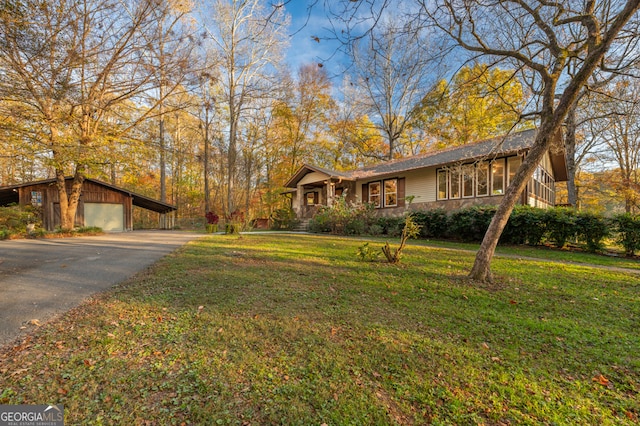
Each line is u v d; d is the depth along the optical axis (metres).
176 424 1.83
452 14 4.90
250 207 29.97
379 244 10.05
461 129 19.80
